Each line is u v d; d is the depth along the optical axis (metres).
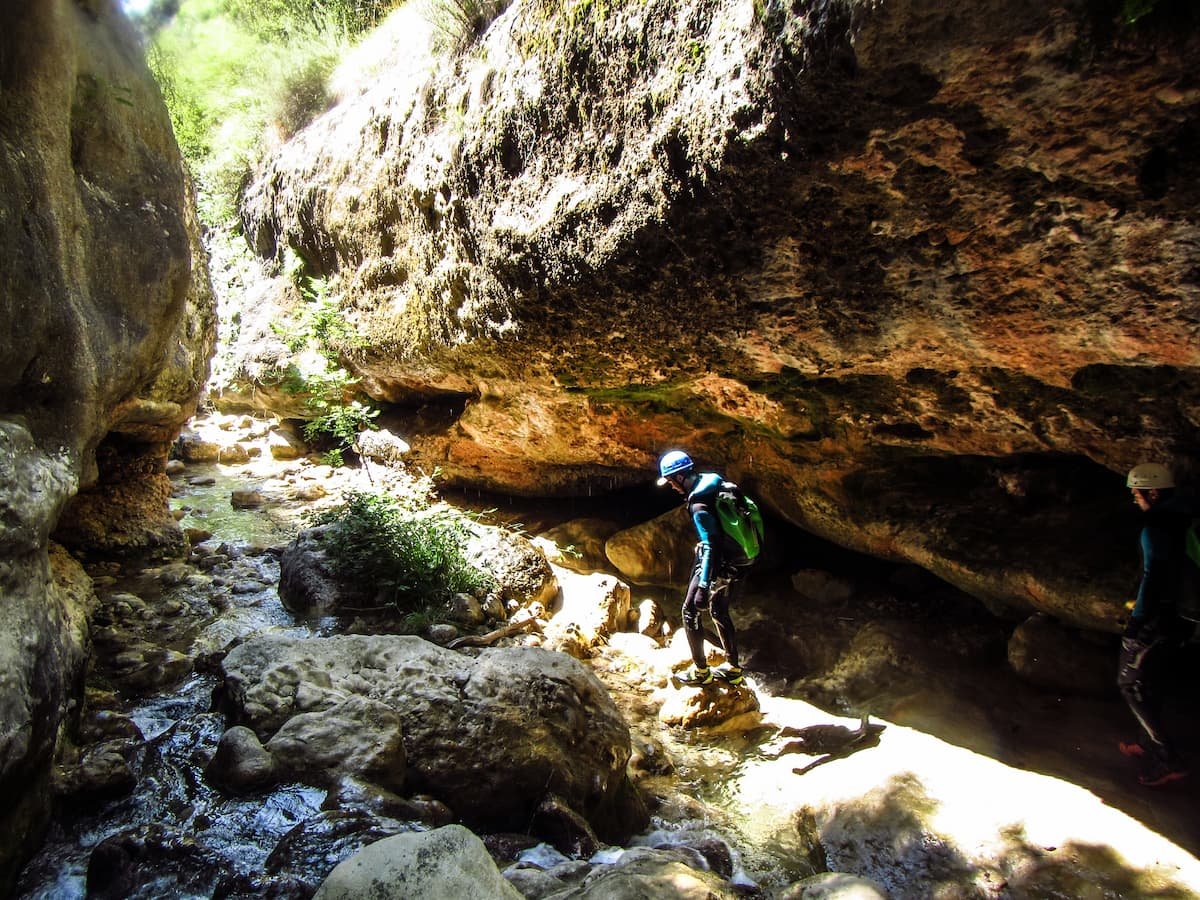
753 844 3.04
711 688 4.04
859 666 4.30
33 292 2.61
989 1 1.78
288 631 4.43
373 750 2.82
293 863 2.28
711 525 4.00
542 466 6.59
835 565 5.38
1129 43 1.73
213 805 2.65
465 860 1.91
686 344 3.75
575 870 2.39
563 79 3.47
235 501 7.00
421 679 3.24
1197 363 2.52
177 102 7.67
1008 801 3.10
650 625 4.99
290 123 8.23
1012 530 4.02
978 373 3.28
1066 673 3.80
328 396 7.36
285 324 7.18
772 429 4.39
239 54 7.66
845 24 1.99
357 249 6.51
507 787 2.92
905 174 2.34
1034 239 2.39
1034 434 3.49
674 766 3.63
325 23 8.12
